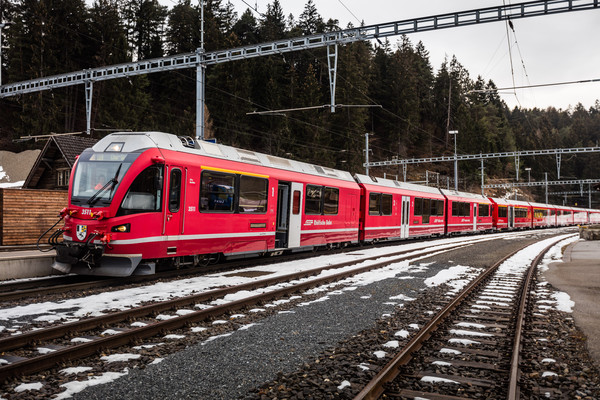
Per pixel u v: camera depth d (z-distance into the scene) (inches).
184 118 2274.9
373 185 886.4
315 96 2581.2
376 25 613.0
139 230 406.6
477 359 221.8
